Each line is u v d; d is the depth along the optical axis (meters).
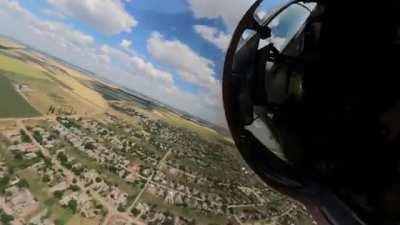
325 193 3.45
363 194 3.09
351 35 3.35
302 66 3.67
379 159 3.00
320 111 3.48
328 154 3.41
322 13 3.63
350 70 3.31
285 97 3.75
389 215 2.87
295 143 3.68
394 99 2.99
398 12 3.08
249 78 3.89
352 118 3.22
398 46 3.05
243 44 3.90
